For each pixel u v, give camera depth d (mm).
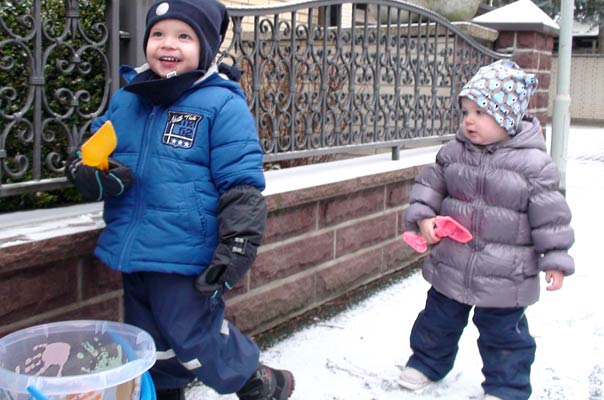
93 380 1737
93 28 2578
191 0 2164
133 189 2168
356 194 3969
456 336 2887
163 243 2109
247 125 2172
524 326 2764
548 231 2523
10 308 2246
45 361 2062
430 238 2693
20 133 2420
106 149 2049
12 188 2379
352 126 4125
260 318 3350
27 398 1709
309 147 3793
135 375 1818
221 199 2111
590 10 22469
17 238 2223
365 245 4125
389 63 4469
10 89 2355
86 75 2686
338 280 3900
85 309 2510
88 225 2430
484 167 2613
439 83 5195
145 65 2297
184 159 2129
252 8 3281
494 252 2613
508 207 2594
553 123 7020
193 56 2168
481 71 2631
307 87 4305
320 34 3977
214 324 2242
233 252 2047
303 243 3568
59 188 2547
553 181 2541
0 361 1940
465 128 2619
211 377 2248
